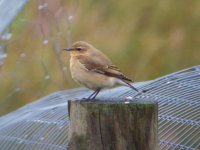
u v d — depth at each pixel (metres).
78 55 10.53
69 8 18.83
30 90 16.34
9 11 11.46
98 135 8.15
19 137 11.46
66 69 16.20
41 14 15.70
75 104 8.27
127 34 19.08
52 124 11.24
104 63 10.34
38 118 11.58
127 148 8.10
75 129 8.29
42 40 15.43
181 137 10.29
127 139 8.10
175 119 10.53
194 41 19.22
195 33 19.36
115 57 18.69
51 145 10.96
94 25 19.03
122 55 18.72
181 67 18.72
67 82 16.39
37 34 16.08
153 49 18.89
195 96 11.05
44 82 16.34
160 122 10.62
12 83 16.30
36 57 16.48
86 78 10.34
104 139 8.13
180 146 10.23
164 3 19.98
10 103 16.31
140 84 11.99
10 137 11.59
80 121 8.23
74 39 18.50
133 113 8.09
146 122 8.11
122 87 12.09
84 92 12.72
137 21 19.50
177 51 19.02
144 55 18.75
